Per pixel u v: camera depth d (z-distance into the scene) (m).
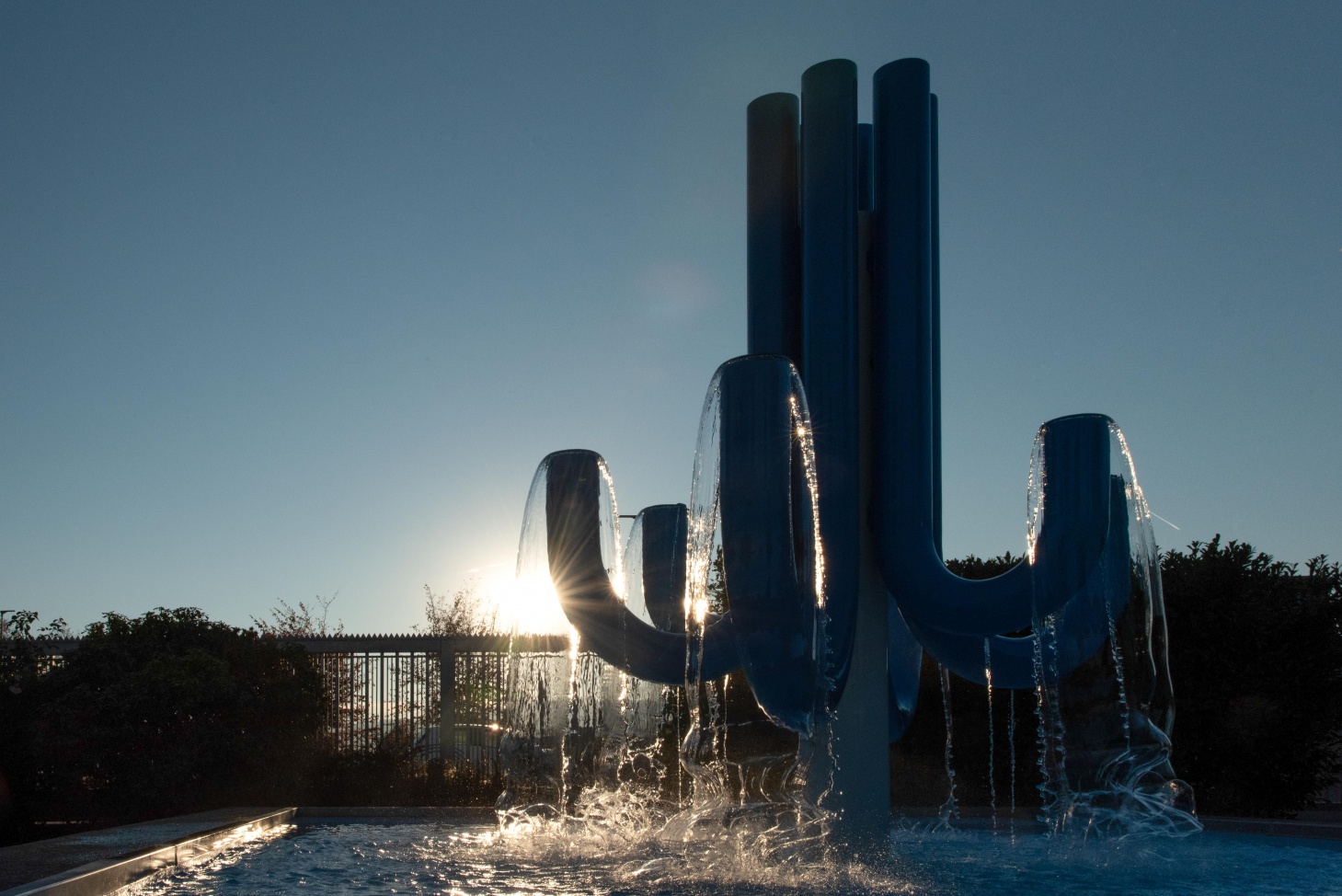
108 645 10.53
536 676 8.08
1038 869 6.17
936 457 7.09
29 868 5.06
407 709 13.17
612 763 8.14
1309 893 5.45
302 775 11.16
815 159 6.55
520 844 7.17
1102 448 5.78
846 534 6.14
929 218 6.67
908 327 6.45
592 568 6.48
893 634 7.47
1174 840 7.00
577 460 6.58
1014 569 6.12
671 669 6.51
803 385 6.29
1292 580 10.50
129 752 9.93
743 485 5.27
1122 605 6.18
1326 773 10.52
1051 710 6.32
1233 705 10.05
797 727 5.68
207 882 5.73
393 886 5.56
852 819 6.24
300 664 11.69
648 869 6.09
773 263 6.87
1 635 10.42
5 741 9.88
